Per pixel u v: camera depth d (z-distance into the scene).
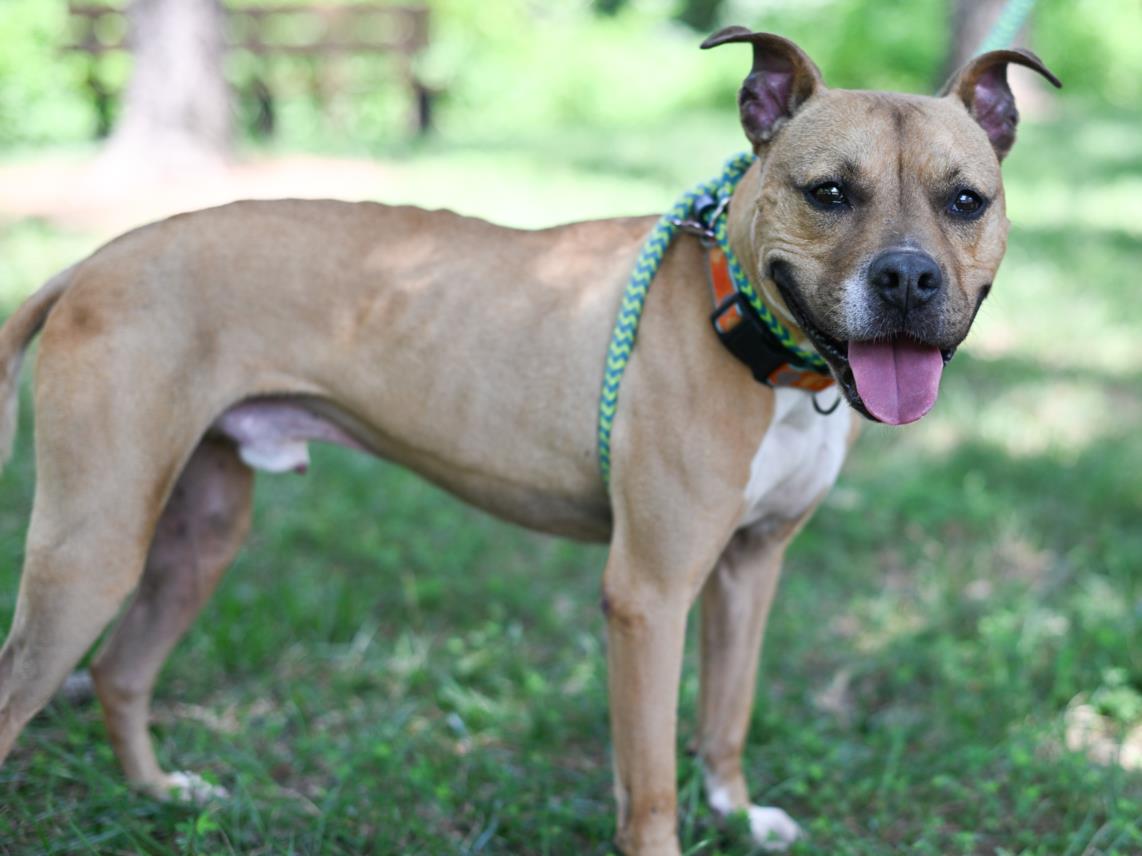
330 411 1.40
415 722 1.59
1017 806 1.45
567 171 4.64
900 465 2.24
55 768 1.43
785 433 1.32
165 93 4.20
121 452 1.30
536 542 1.97
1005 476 2.20
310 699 1.60
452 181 4.31
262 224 1.36
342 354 1.37
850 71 8.32
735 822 1.42
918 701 1.66
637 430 1.30
